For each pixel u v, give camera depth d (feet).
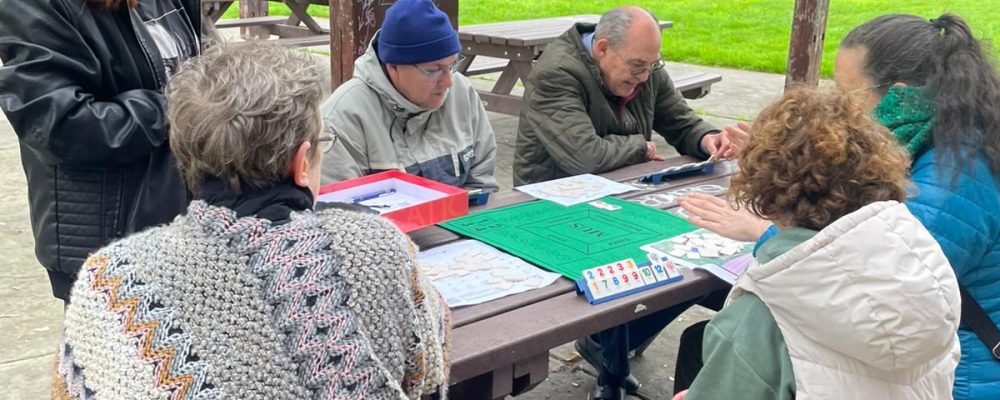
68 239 7.48
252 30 33.30
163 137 7.41
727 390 5.32
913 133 6.59
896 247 4.77
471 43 22.85
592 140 11.16
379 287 4.04
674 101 12.47
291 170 4.19
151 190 7.48
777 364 5.14
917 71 6.73
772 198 5.23
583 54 11.40
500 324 6.48
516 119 24.39
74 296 3.94
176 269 3.88
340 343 3.90
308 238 4.02
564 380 11.20
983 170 6.34
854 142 5.08
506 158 20.42
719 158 11.27
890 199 5.21
